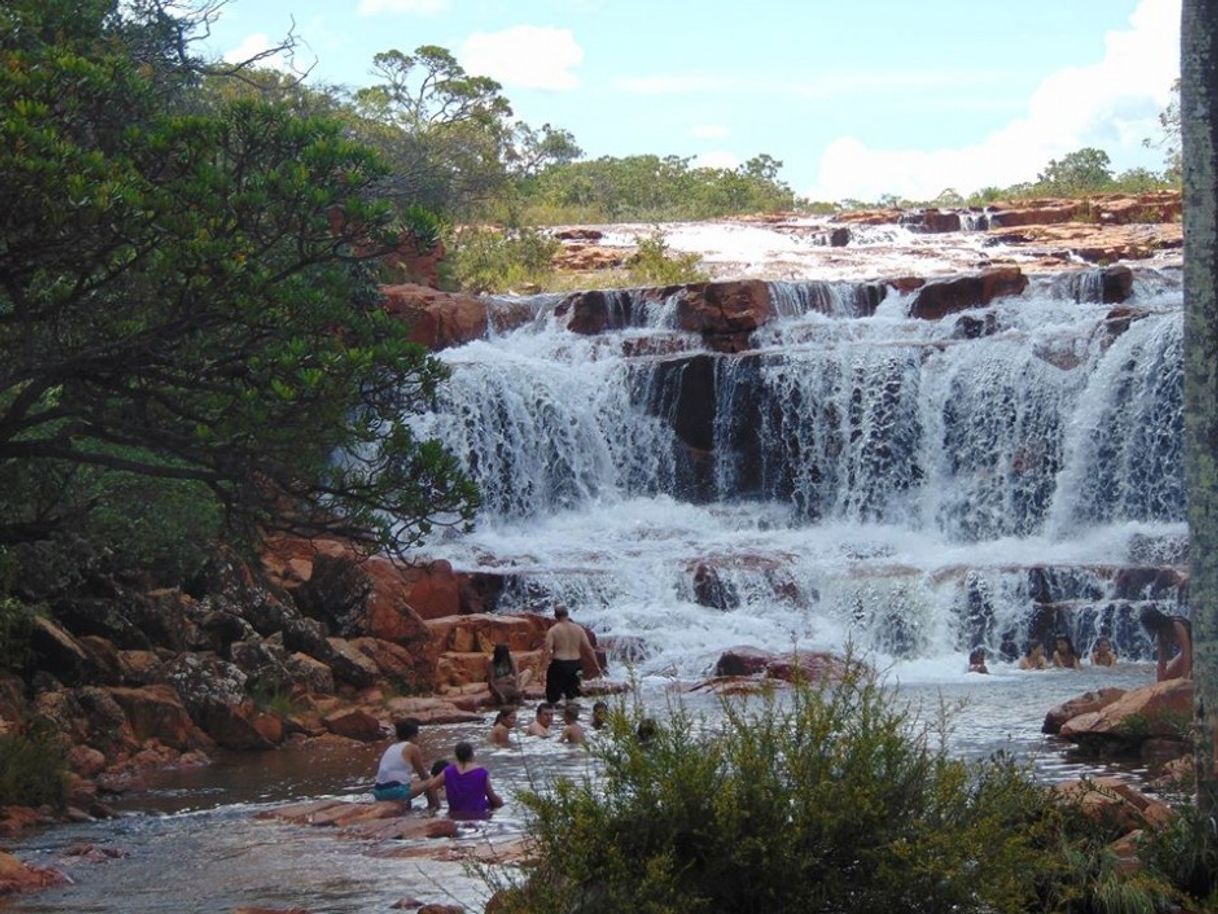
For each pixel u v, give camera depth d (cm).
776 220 6631
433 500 1406
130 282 1432
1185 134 986
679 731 841
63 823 1480
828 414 3762
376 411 1456
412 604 2812
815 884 801
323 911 1059
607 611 2920
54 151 1236
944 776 817
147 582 2198
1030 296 4150
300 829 1409
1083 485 3491
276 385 1283
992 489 3575
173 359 1389
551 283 5181
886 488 3697
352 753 1941
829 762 823
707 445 3834
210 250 1276
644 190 9612
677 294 4122
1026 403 3597
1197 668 969
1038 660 2705
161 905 1097
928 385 3712
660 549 3328
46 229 1291
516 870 1075
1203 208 977
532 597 2964
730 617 2923
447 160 5362
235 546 1578
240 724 1966
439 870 1178
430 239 1388
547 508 3731
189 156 1364
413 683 2419
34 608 1970
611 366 3884
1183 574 2819
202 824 1462
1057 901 888
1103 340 3553
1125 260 5394
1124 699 1634
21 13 1515
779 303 4116
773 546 3434
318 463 1431
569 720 1900
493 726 1994
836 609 2970
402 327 1430
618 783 823
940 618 2895
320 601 2458
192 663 2023
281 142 1394
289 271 1361
